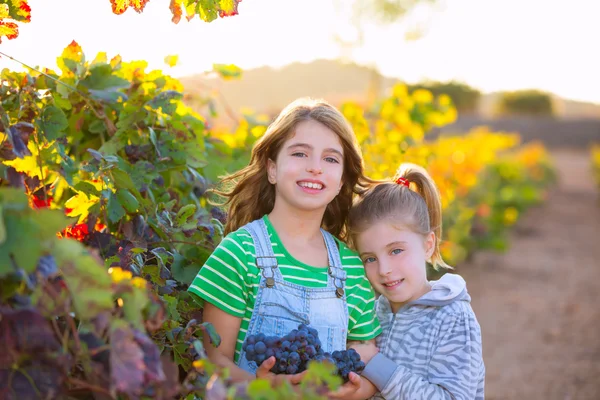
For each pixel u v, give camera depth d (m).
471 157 8.59
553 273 8.98
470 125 37.09
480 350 2.12
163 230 2.14
